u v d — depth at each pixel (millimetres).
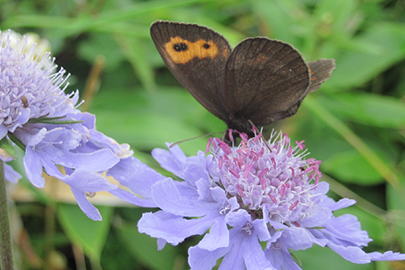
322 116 232
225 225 168
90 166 171
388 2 281
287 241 169
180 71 181
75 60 242
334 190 224
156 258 215
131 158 179
